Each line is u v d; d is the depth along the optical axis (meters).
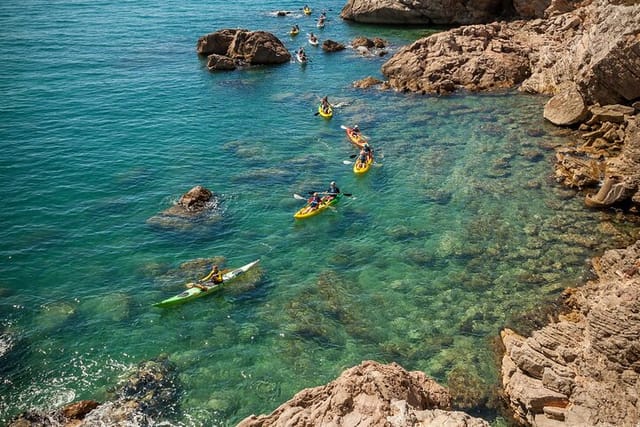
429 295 24.67
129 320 23.23
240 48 62.16
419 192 33.72
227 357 21.25
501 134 41.38
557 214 30.42
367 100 50.06
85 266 26.77
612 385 16.66
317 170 36.88
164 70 57.38
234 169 36.84
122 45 64.94
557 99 42.94
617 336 16.88
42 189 33.44
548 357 18.00
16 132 40.66
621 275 23.27
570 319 22.09
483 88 51.84
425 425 12.95
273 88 53.53
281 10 89.94
